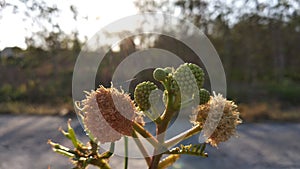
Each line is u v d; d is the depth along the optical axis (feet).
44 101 37.35
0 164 18.37
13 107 35.70
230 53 41.14
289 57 48.29
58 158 17.83
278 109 34.63
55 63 37.73
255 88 40.86
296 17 40.78
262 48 44.60
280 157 19.95
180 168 16.43
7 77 40.09
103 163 2.15
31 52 28.91
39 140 22.99
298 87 42.27
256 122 31.35
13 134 25.44
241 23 39.09
